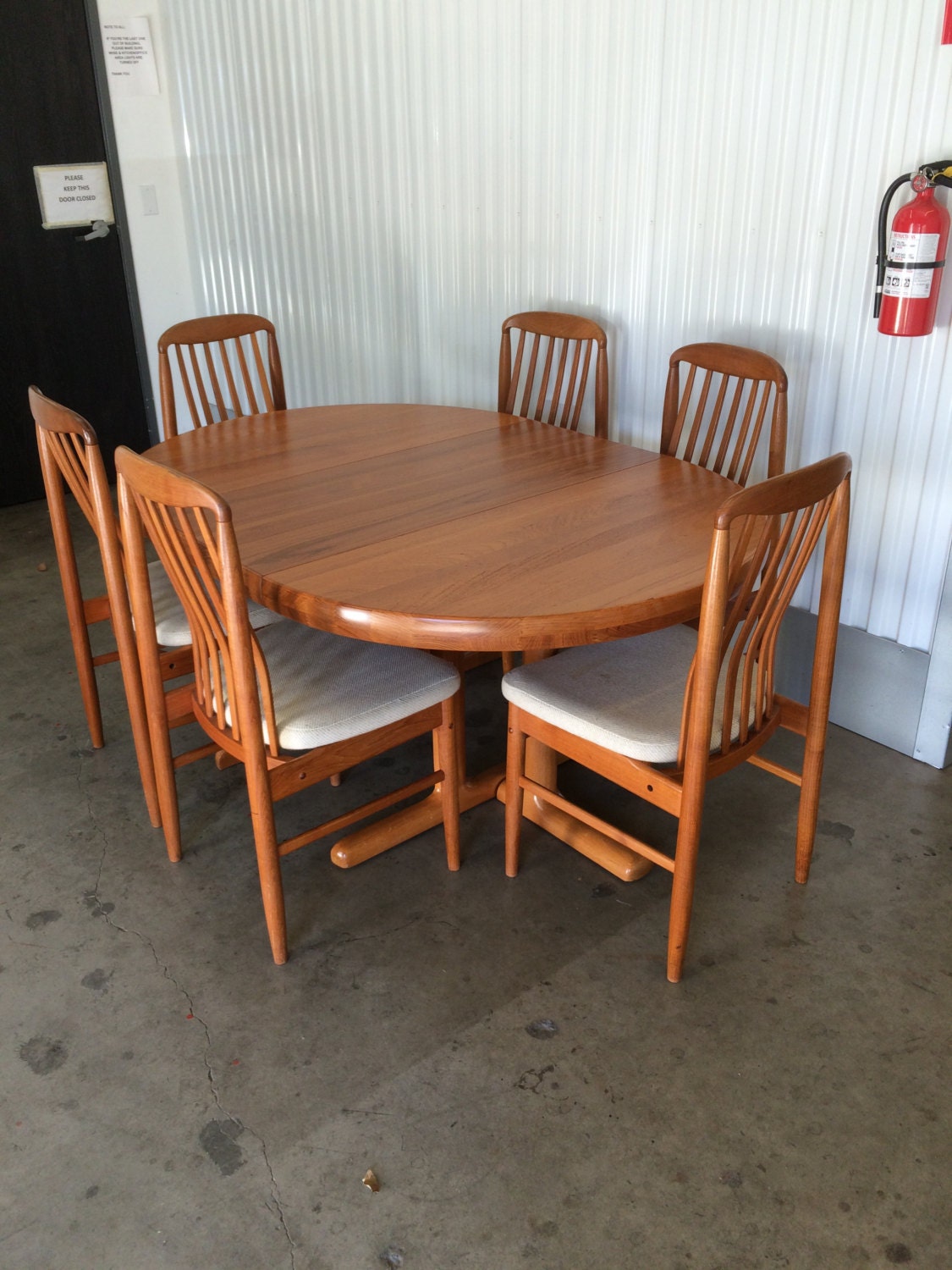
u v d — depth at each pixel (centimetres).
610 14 261
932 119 210
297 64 367
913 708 249
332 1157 153
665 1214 144
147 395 479
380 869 217
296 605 166
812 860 218
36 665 306
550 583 167
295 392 439
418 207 341
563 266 300
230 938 198
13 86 405
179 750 263
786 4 226
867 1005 180
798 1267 137
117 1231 143
